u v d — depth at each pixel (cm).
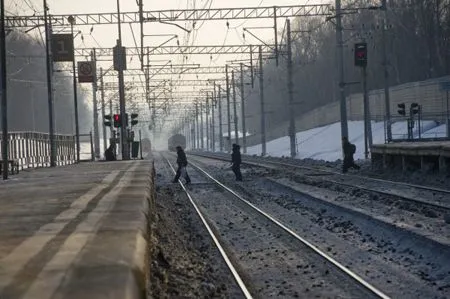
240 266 1798
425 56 10575
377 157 5175
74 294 707
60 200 1950
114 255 935
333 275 1616
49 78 5378
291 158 8062
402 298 1346
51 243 1085
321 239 2223
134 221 1343
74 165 5516
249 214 3048
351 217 2648
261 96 9838
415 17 10600
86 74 6706
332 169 5772
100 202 1808
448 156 3784
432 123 7950
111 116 7519
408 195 3197
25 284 768
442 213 2491
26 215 1562
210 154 13375
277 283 1563
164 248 1945
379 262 1770
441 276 1555
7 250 1027
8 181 3234
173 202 3778
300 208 3209
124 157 6619
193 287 1477
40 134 5750
